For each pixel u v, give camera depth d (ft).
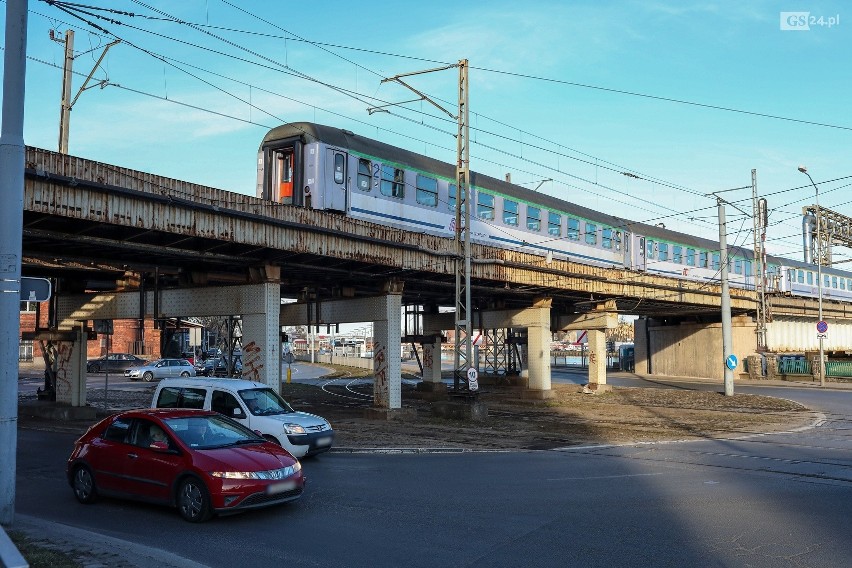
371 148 79.05
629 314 167.43
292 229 63.67
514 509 33.68
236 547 27.02
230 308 70.74
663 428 72.64
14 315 28.89
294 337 426.92
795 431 69.87
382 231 73.26
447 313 129.08
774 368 158.81
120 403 98.12
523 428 72.08
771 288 168.45
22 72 29.66
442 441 61.57
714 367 173.99
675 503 34.96
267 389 51.75
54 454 53.26
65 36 83.35
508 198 101.55
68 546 25.11
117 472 33.76
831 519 31.37
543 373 114.42
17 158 29.43
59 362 84.17
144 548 25.76
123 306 80.07
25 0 29.84
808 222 205.98
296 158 73.61
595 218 122.42
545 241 108.88
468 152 78.33
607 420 80.89
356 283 87.97
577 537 28.30
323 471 45.73
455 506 34.40
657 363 191.01
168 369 152.97
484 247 88.94
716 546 26.89
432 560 25.23
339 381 175.01
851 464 48.29
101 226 51.70
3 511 27.94
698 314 171.83
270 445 34.76
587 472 45.06
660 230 141.59
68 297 84.28
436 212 87.92
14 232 29.14
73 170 47.09
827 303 185.78
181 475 31.42
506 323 119.34
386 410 79.51
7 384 28.48
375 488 39.37
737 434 67.46
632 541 27.66
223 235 57.47
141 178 51.37
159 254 63.21
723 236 115.34
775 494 37.29
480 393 124.26
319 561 25.17
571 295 117.29
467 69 77.92
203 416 35.60
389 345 81.25
